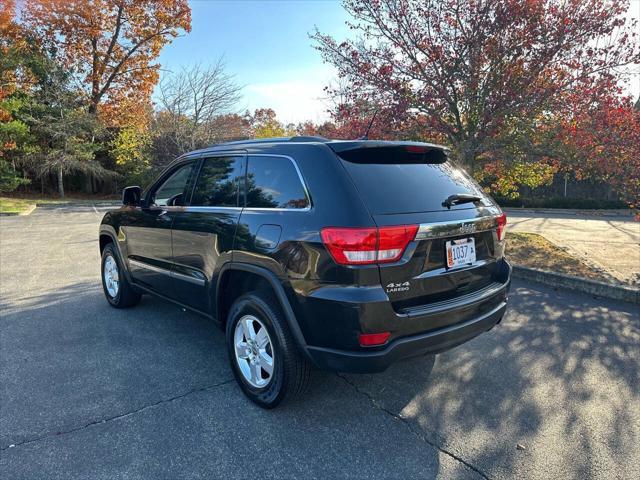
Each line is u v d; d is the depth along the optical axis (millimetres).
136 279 4715
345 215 2549
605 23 7293
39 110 25344
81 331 4457
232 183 3430
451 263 2867
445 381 3469
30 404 3090
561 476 2424
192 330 4492
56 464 2477
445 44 7941
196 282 3682
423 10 7902
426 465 2510
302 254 2684
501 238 3391
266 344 3045
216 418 2945
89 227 12742
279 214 2902
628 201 7328
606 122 6988
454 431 2830
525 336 4348
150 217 4262
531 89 7734
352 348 2559
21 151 24672
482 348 4074
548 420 2943
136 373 3564
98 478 2373
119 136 27156
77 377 3492
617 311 5090
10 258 8203
